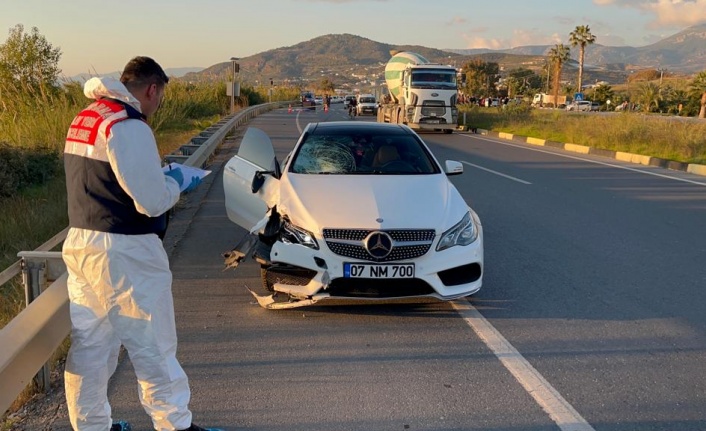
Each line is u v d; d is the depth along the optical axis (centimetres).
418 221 481
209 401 359
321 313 502
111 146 252
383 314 500
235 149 1786
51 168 1073
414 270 467
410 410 352
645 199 1029
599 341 450
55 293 330
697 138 1686
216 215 870
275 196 548
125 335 276
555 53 8212
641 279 596
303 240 476
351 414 346
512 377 393
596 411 351
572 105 7106
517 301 532
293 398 364
